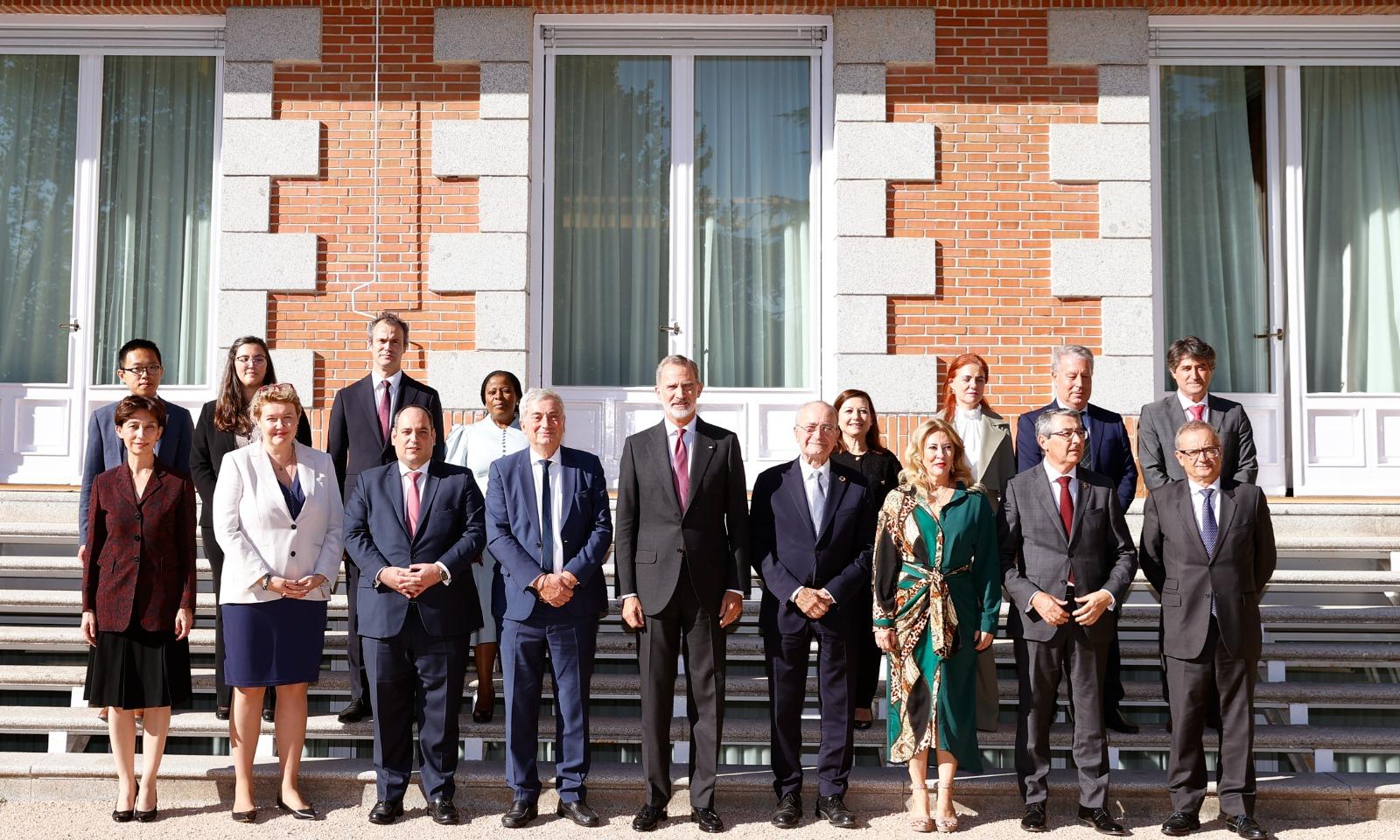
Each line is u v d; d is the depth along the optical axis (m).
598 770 5.01
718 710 4.63
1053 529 4.70
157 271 7.56
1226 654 4.60
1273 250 7.58
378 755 4.68
